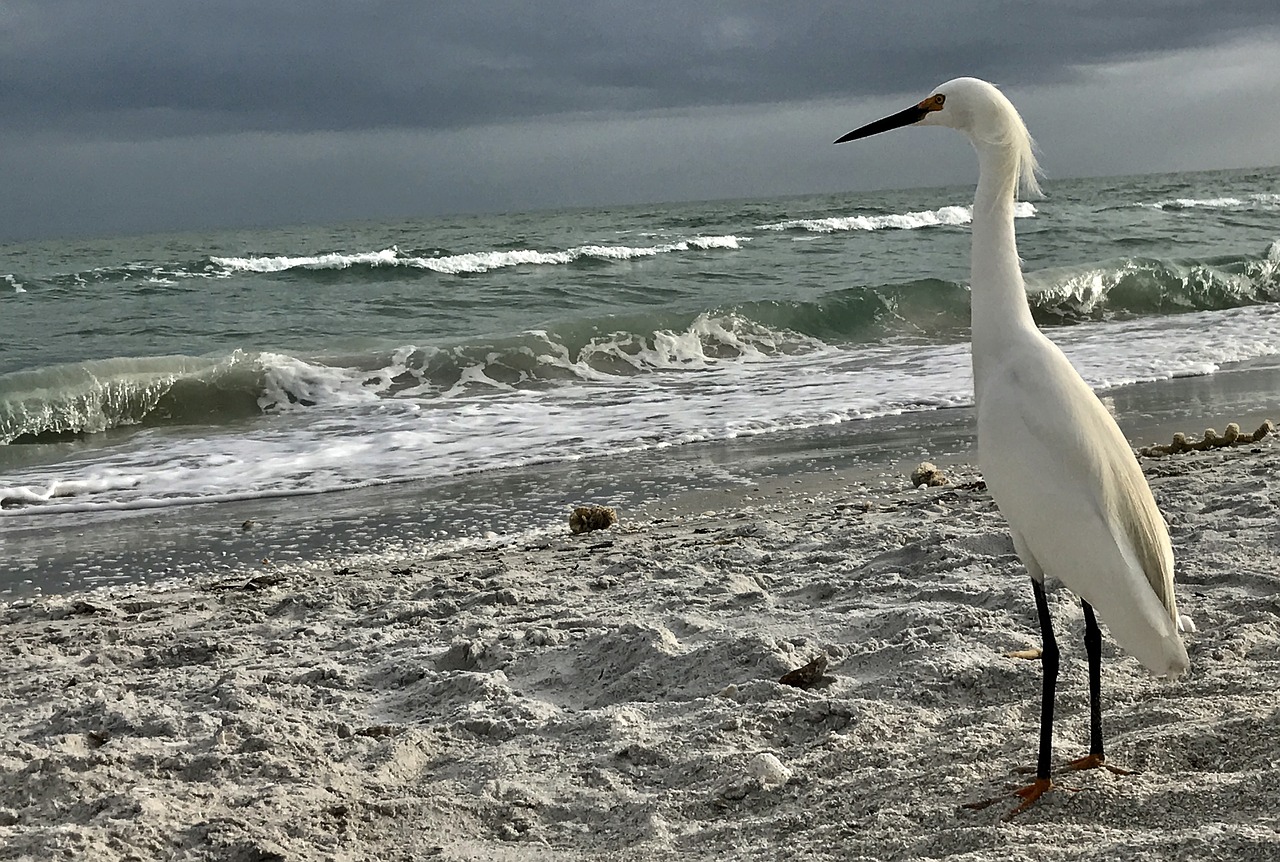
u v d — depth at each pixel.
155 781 1.59
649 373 5.29
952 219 16.31
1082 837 1.28
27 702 1.86
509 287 8.59
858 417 3.99
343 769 1.60
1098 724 1.40
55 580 2.57
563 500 3.06
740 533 2.45
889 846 1.33
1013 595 1.89
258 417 4.62
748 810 1.46
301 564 2.60
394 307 7.67
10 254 17.80
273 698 1.81
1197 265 7.61
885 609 1.91
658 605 2.03
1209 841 1.23
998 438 1.39
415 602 2.15
